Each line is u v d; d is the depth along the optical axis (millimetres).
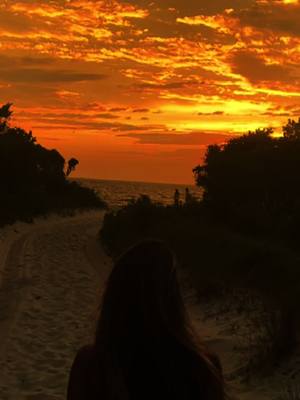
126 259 2127
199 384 2004
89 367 2041
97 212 56781
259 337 9531
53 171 60344
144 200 32094
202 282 14750
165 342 2027
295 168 23297
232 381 8250
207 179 26438
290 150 23844
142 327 2037
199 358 2029
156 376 1997
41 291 17250
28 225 38000
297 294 10336
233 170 25172
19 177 45219
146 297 2057
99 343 2066
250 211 22203
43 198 46719
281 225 19969
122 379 1994
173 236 20953
